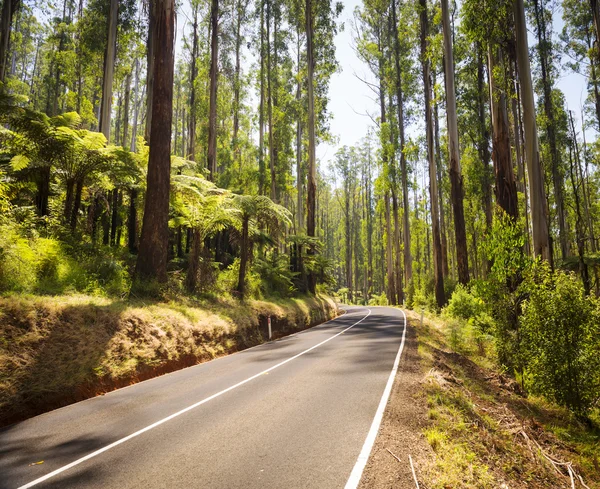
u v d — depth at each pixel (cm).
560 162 3547
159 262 1380
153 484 395
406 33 3241
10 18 1941
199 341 1207
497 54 1709
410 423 556
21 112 1255
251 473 412
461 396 744
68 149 1320
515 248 1115
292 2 3422
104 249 1549
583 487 534
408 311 3177
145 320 1041
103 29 2727
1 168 1358
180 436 530
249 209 1777
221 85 3459
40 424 600
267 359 1130
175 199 1681
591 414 859
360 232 8125
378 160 4284
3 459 469
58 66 3350
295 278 2823
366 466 418
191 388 808
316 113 3681
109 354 866
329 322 2456
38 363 715
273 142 3794
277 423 566
